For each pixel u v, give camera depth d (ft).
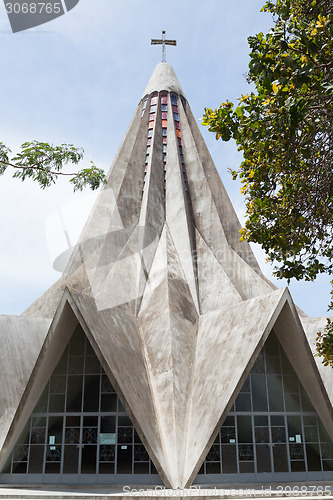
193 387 71.20
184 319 82.64
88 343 69.67
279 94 21.81
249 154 27.61
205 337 78.74
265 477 63.36
